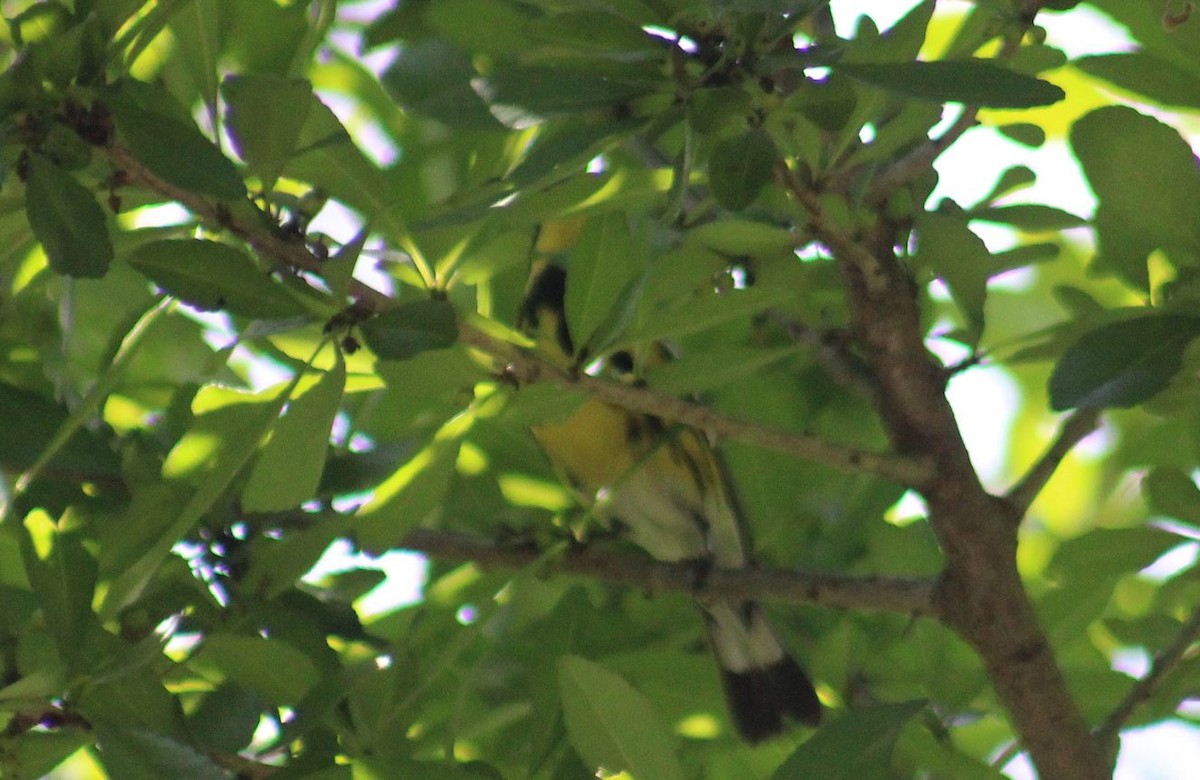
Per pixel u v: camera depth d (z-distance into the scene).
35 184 5.29
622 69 5.54
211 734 6.39
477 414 6.38
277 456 5.71
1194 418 7.68
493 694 8.21
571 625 7.29
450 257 5.95
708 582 8.23
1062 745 7.37
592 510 8.38
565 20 5.45
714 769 9.02
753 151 5.59
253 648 6.50
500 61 8.16
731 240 6.52
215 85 5.80
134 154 5.27
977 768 7.66
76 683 6.03
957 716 8.26
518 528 8.48
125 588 5.80
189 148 5.31
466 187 6.89
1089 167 6.63
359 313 5.70
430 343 5.52
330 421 5.66
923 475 7.38
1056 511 12.02
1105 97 9.45
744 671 9.18
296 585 7.41
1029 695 7.38
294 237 5.74
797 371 9.41
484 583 8.55
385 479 7.17
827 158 6.52
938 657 8.37
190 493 7.00
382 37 8.83
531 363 6.15
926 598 7.61
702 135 5.80
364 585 7.52
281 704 6.64
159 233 6.02
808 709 9.11
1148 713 7.86
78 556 6.14
